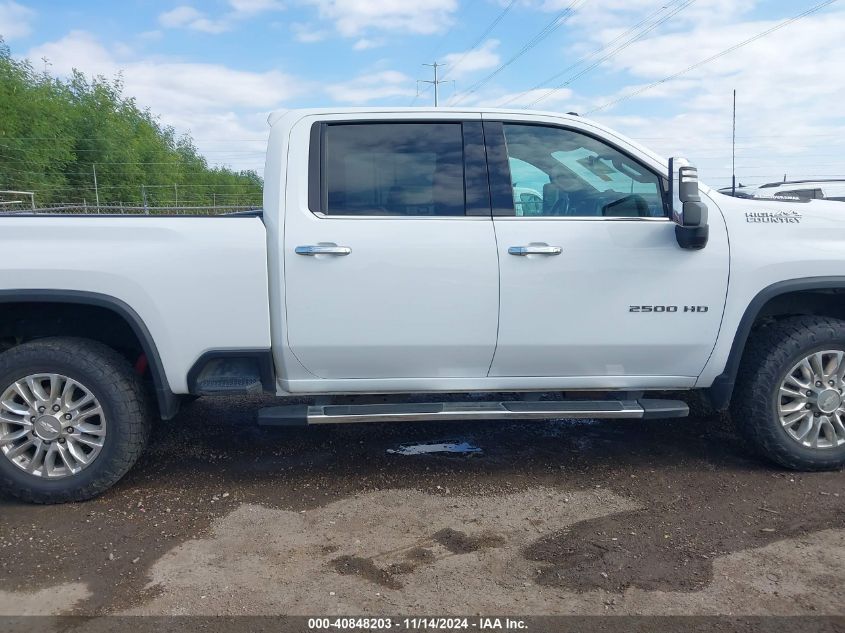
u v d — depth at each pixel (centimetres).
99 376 344
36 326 376
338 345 351
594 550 302
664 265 355
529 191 367
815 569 283
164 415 355
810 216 369
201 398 542
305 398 536
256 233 347
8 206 2869
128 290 341
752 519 329
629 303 357
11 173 3269
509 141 369
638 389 379
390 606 262
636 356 366
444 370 365
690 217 335
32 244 339
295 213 349
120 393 348
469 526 328
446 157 363
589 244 353
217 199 5412
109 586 279
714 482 374
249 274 345
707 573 282
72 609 263
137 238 343
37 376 346
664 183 371
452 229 351
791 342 365
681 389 384
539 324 354
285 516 342
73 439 351
